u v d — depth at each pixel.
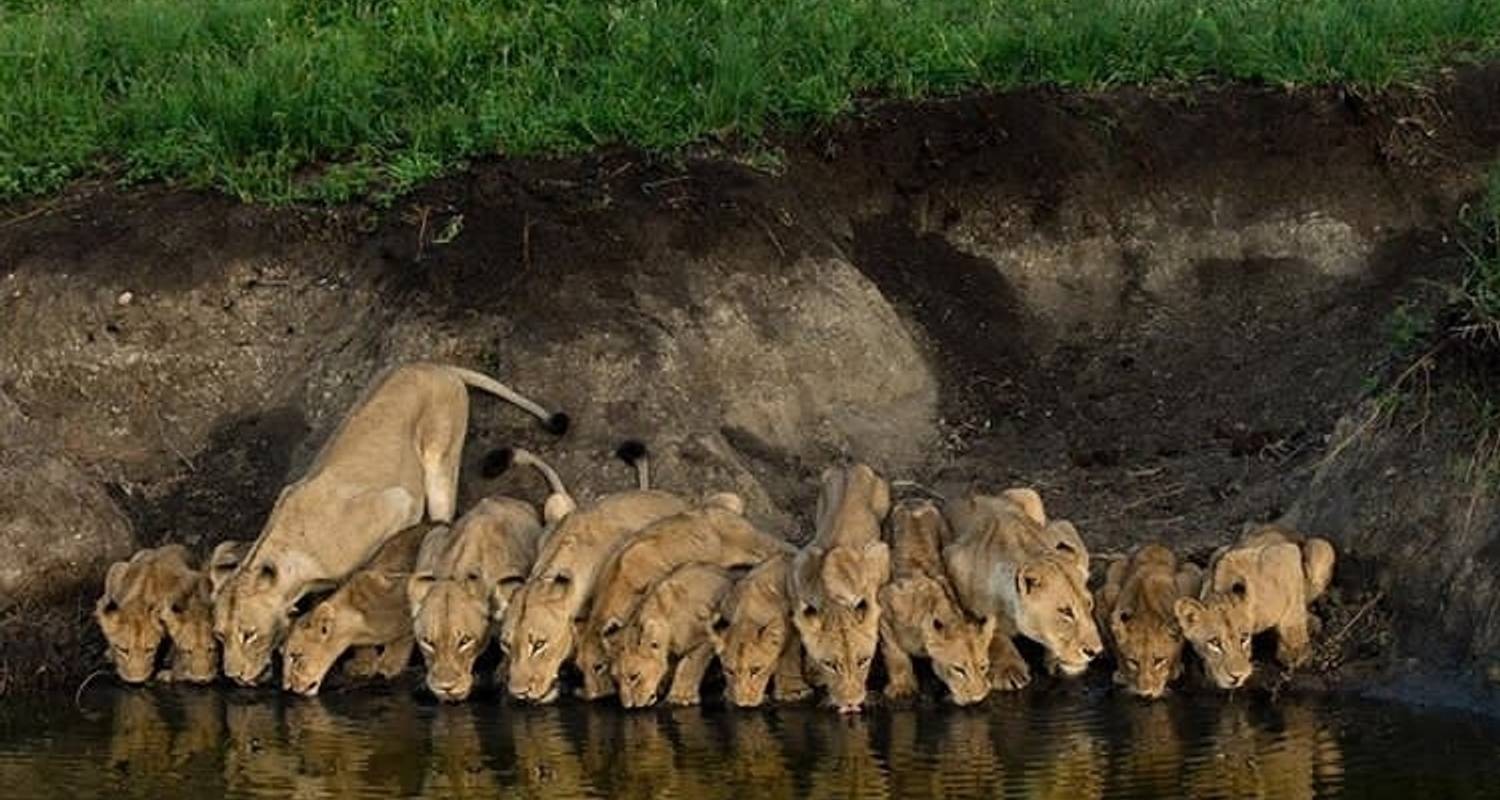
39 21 20.09
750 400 16.70
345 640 14.76
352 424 15.71
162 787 12.67
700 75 18.34
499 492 16.14
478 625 14.40
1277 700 14.01
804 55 18.58
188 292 17.25
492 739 13.53
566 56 18.91
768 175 17.58
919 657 14.36
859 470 15.16
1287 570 14.22
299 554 14.98
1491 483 14.30
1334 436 15.34
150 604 14.91
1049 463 16.77
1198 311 17.72
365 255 17.30
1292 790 12.27
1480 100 18.41
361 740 13.55
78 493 15.89
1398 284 17.58
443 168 17.72
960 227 17.92
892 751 13.09
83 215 17.66
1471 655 13.91
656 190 17.30
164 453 16.94
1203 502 16.03
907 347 17.25
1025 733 13.41
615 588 14.37
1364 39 18.58
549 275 16.83
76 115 18.47
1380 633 14.34
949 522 15.08
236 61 19.45
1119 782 12.43
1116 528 15.85
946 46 18.52
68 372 17.08
